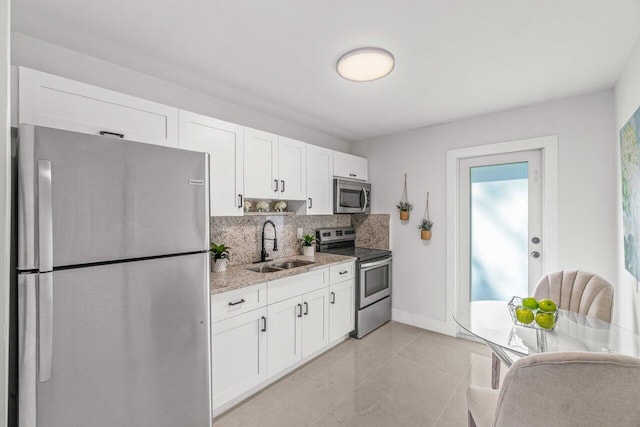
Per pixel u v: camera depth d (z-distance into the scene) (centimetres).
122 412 120
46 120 139
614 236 223
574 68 195
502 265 286
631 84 175
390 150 357
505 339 143
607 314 162
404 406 200
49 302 101
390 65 185
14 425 103
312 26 154
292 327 238
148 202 126
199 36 164
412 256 339
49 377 101
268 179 250
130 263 121
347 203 334
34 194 99
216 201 211
